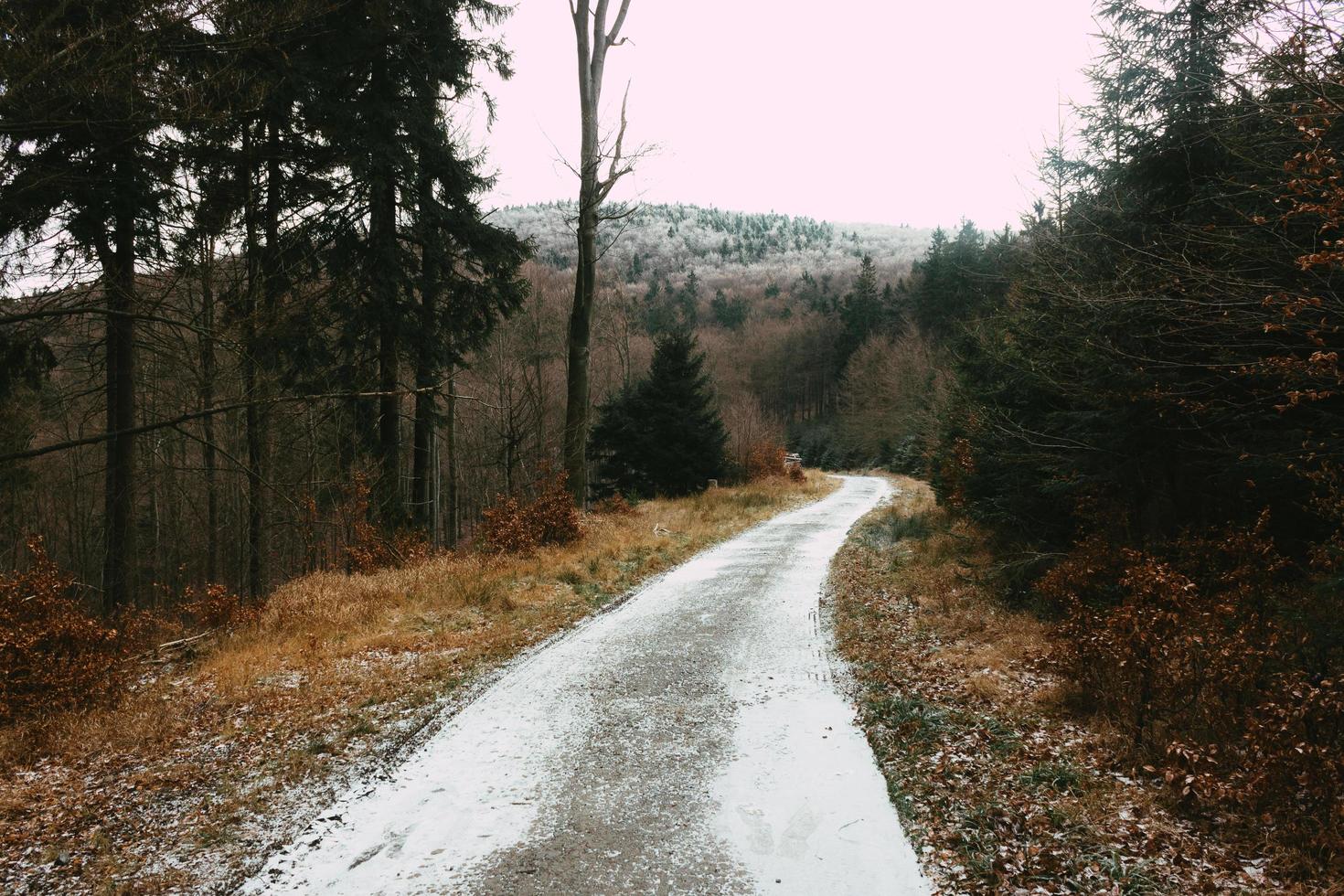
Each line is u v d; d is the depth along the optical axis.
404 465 21.55
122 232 10.14
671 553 15.73
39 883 4.17
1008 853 4.18
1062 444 9.22
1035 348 9.72
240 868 4.26
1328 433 6.62
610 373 46.75
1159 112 7.76
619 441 32.62
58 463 20.64
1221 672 5.29
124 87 6.43
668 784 5.22
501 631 9.53
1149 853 4.09
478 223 15.73
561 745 5.94
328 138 13.44
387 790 5.21
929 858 4.20
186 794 5.24
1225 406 7.23
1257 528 6.75
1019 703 6.49
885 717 6.33
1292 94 5.35
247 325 8.73
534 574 12.95
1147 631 5.75
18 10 6.12
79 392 13.10
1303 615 5.86
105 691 7.13
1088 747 5.48
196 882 4.12
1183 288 6.16
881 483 41.06
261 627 9.73
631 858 4.27
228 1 6.72
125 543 11.95
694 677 7.64
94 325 11.71
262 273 11.59
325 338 14.30
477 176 15.89
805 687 7.30
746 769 5.45
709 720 6.43
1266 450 7.05
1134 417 8.02
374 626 9.76
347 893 3.96
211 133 8.16
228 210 10.63
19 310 8.09
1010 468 11.02
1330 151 5.00
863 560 14.48
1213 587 7.20
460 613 10.49
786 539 18.48
